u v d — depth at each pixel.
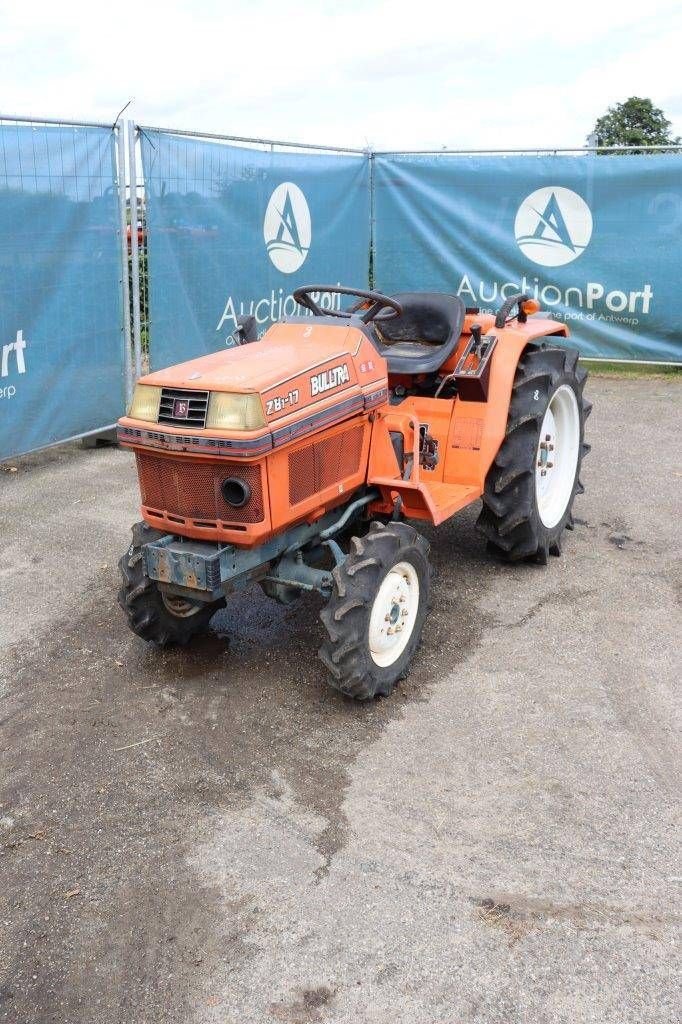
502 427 4.54
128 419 3.48
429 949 2.50
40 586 4.91
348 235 9.97
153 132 7.29
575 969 2.42
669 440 7.31
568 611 4.45
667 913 2.60
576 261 9.59
